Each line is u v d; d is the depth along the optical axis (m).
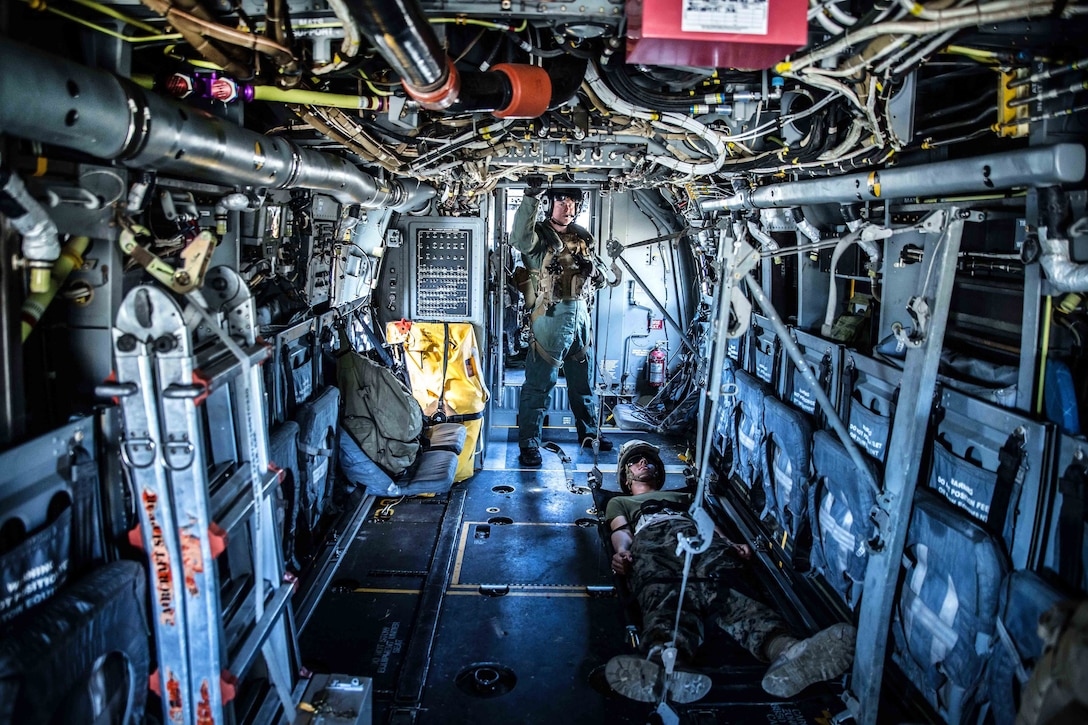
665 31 2.30
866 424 4.28
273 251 4.71
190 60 2.96
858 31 2.35
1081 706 2.02
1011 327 3.54
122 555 2.77
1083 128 2.76
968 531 3.24
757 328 6.56
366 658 4.36
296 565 4.79
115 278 2.80
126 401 2.54
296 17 2.54
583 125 4.04
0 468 2.16
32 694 2.05
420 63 2.27
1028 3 2.17
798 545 5.22
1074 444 2.87
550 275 7.40
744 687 4.04
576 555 5.74
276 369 4.65
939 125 3.48
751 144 4.29
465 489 7.02
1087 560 2.82
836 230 5.28
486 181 6.26
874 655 3.53
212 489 3.04
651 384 9.09
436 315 7.37
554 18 2.57
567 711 3.97
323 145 4.74
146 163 2.67
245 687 3.41
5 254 2.27
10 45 1.93
